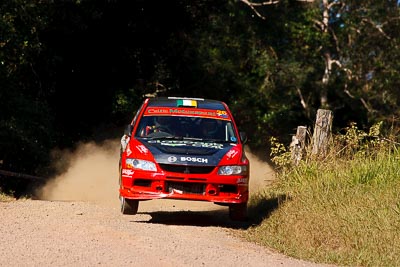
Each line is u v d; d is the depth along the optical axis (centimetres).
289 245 3259
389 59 11950
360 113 12031
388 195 3791
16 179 5816
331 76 12075
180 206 4509
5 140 5622
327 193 3944
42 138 6156
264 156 9706
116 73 8031
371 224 3350
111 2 7444
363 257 2997
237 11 11188
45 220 3481
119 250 2850
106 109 7994
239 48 11481
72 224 3384
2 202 4194
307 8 11875
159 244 3017
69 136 7706
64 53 7488
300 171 4512
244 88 11269
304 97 12019
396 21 11925
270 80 11600
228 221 3928
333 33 11969
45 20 6588
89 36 7675
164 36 8331
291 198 4081
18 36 6175
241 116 11412
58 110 7719
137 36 8131
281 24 11650
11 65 6350
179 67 9094
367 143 4691
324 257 3028
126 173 3666
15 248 2806
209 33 10894
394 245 3111
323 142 4694
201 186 3622
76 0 6956
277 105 11231
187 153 3650
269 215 3894
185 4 8225
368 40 12000
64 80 7712
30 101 6275
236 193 3669
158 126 3888
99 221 3525
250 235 3491
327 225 3416
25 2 6247
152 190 3612
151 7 8012
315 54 11894
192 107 4053
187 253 2880
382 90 11831
